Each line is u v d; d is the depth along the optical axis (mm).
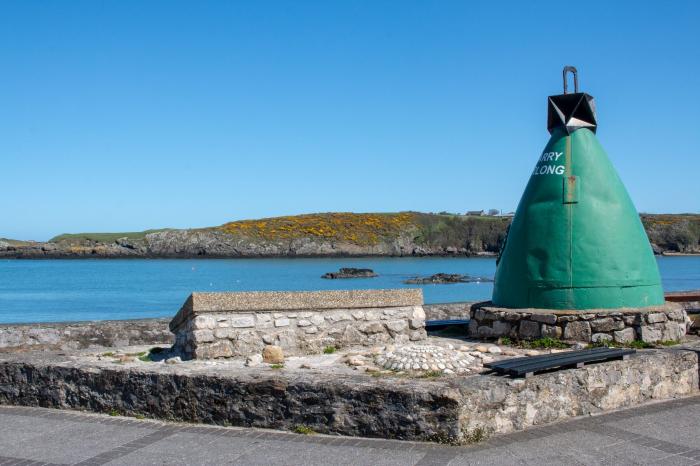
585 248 10031
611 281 9938
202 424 7047
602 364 7402
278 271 85938
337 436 6516
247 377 6945
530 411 6719
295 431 6680
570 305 9961
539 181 10633
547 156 10703
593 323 9648
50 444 6512
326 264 102250
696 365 8203
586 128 10672
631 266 10094
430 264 102438
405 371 7914
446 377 7145
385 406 6387
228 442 6434
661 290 10586
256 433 6688
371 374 7809
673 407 7426
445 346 9617
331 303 9875
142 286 62969
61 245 135875
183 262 113312
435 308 14289
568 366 7234
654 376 7754
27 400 8078
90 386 7707
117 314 38719
